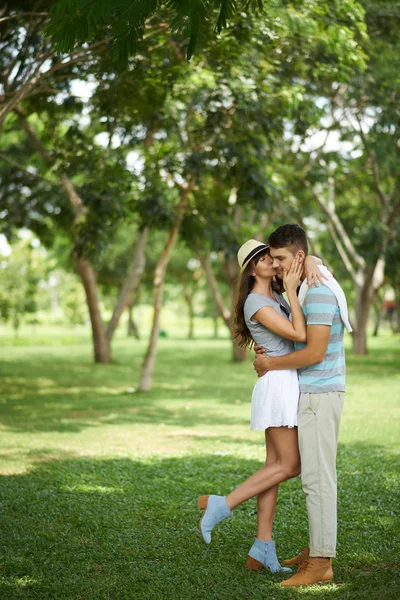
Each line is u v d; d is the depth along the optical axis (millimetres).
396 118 16000
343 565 4211
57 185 19812
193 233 15680
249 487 4137
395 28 12773
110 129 12195
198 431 9555
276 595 3721
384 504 5617
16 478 6590
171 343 40938
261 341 4219
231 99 11070
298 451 4125
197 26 3754
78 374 19344
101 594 3744
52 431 9555
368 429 9570
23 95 8852
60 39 3711
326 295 4000
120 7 3604
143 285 43375
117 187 12688
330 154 21000
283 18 8953
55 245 29828
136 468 7020
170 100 11859
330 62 11016
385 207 23594
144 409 11969
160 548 4559
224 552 4488
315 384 4027
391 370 19578
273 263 4199
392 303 61719
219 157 12141
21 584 3914
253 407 4184
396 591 3701
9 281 43594
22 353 30688
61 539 4754
